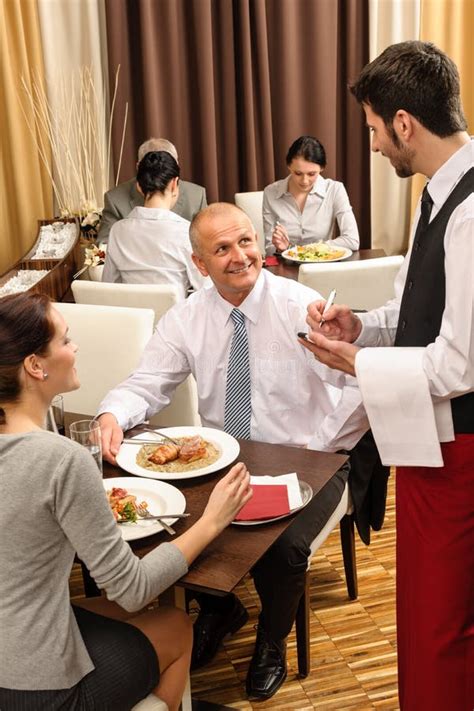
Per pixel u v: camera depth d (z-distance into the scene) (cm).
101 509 134
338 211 440
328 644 233
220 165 511
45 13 461
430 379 153
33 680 132
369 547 283
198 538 149
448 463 162
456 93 151
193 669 226
